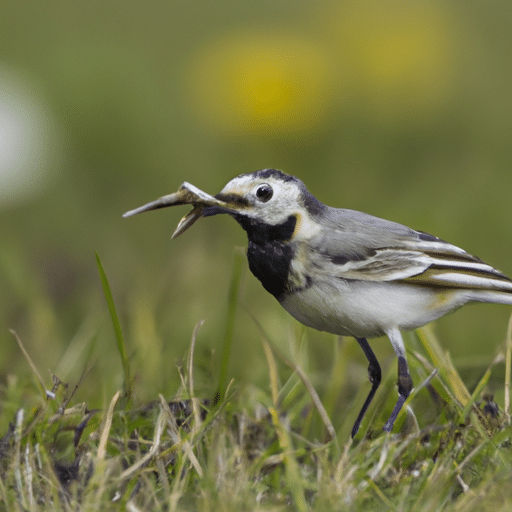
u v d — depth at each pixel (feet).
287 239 23.18
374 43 58.70
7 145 54.44
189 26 71.61
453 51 59.82
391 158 56.29
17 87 57.36
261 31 63.05
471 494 19.56
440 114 57.52
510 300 23.80
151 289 37.76
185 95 58.39
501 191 49.42
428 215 47.09
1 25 67.46
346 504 19.33
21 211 51.72
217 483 19.99
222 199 22.97
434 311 23.80
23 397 26.78
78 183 54.19
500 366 28.94
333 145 56.29
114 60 61.87
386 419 25.45
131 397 24.12
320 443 24.41
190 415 23.16
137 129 56.70
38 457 20.80
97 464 20.15
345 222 23.84
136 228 49.42
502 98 58.44
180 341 32.76
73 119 56.95
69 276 43.86
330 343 33.76
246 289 37.78
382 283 23.16
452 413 23.84
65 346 35.14
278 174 23.16
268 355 24.91
